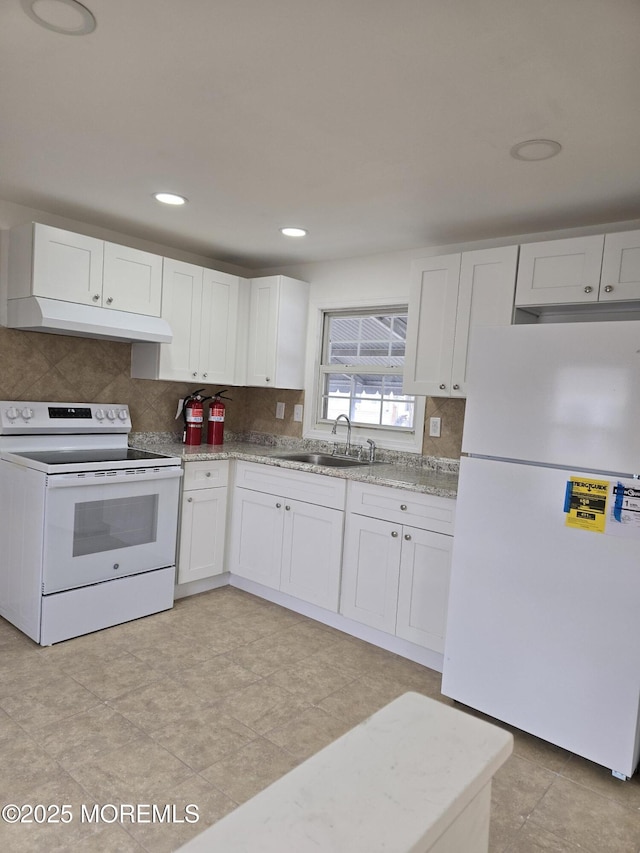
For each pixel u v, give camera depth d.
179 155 2.25
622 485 1.89
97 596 2.88
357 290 3.68
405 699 0.81
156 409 3.77
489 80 1.60
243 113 1.88
